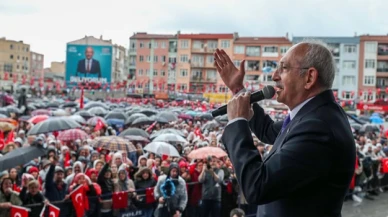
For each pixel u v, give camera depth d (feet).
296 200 6.41
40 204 24.29
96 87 215.10
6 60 394.52
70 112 85.30
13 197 24.12
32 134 41.39
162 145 37.06
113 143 35.91
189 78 265.13
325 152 6.22
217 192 32.12
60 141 42.39
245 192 6.38
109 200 27.63
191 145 45.62
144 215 29.37
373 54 230.48
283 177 6.13
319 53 6.81
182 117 90.79
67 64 221.87
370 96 230.27
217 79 256.73
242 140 6.68
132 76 278.87
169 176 29.60
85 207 26.37
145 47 274.98
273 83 7.50
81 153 37.76
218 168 32.58
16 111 86.53
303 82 6.86
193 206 31.60
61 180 27.99
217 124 70.85
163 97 226.17
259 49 243.19
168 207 28.94
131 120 67.41
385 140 69.46
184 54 266.36
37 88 278.67
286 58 7.07
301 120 6.67
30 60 424.87
